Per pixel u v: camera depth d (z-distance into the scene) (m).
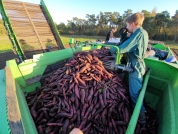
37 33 4.10
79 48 3.91
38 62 2.92
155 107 3.12
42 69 3.02
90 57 2.75
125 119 2.18
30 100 2.48
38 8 4.37
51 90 2.43
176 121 1.77
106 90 2.34
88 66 2.57
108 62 2.83
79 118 2.01
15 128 1.11
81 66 2.56
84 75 2.46
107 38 8.24
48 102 2.26
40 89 2.65
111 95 2.31
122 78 3.10
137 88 2.44
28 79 2.74
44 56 3.06
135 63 2.40
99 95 2.26
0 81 1.93
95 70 2.56
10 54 11.29
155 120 2.61
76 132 1.24
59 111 2.07
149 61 3.03
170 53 4.65
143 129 2.29
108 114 2.12
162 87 2.96
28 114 1.80
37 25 4.17
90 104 2.15
